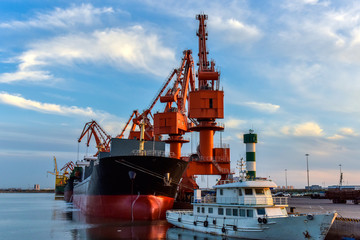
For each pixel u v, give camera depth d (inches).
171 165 1638.8
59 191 7101.4
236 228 1065.5
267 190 1123.9
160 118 2605.8
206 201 1288.1
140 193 1608.0
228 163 2412.6
